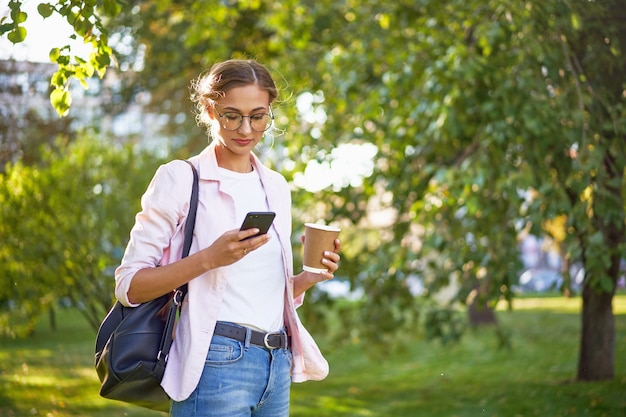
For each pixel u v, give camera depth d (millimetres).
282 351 2541
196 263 2318
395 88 7906
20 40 3699
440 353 14117
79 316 22531
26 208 9062
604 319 8211
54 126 13305
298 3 9531
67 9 3719
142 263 2428
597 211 6180
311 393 10016
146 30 13430
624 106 6520
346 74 8695
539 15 6309
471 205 6570
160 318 2498
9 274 9164
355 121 8727
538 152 6543
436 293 8484
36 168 9484
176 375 2418
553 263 37531
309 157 8656
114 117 14781
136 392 2477
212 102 2504
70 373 10938
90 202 9367
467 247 7297
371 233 9203
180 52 13445
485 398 8414
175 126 15914
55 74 3850
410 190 8383
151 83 14484
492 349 13930
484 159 6648
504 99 6406
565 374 9664
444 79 6996
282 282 2561
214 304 2420
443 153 7930
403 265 7945
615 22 6199
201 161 2539
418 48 7812
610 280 6176
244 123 2490
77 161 9484
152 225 2449
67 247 9188
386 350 9578
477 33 6750
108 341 2436
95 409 7918
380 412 8320
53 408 7848
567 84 6637
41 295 9359
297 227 8758
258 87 2502
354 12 9188
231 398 2406
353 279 9000
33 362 12305
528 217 6461
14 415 7395
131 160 9672
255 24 11867
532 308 24266
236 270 2445
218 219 2488
